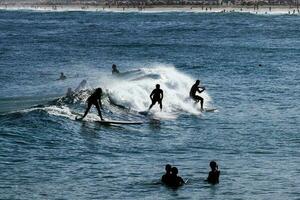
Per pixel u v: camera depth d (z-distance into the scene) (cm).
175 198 7519
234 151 9969
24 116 10869
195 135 11069
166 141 10538
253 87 17038
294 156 9706
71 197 7456
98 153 9469
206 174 8550
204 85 17225
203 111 13300
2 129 10112
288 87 17175
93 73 19275
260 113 13375
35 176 8156
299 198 7662
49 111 11250
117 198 7475
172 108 13100
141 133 10994
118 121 11425
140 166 8862
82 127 10806
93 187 7850
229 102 14612
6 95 15012
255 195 7725
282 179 8425
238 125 12038
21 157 8944
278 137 11044
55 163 8781
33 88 16275
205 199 7506
